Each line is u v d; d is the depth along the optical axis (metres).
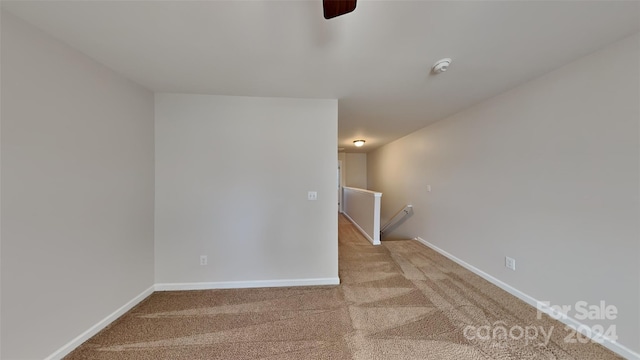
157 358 1.53
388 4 1.18
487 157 2.60
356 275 2.81
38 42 1.40
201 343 1.67
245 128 2.50
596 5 1.19
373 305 2.15
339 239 4.49
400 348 1.60
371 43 1.53
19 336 1.33
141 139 2.22
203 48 1.61
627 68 1.47
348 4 0.92
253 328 1.83
